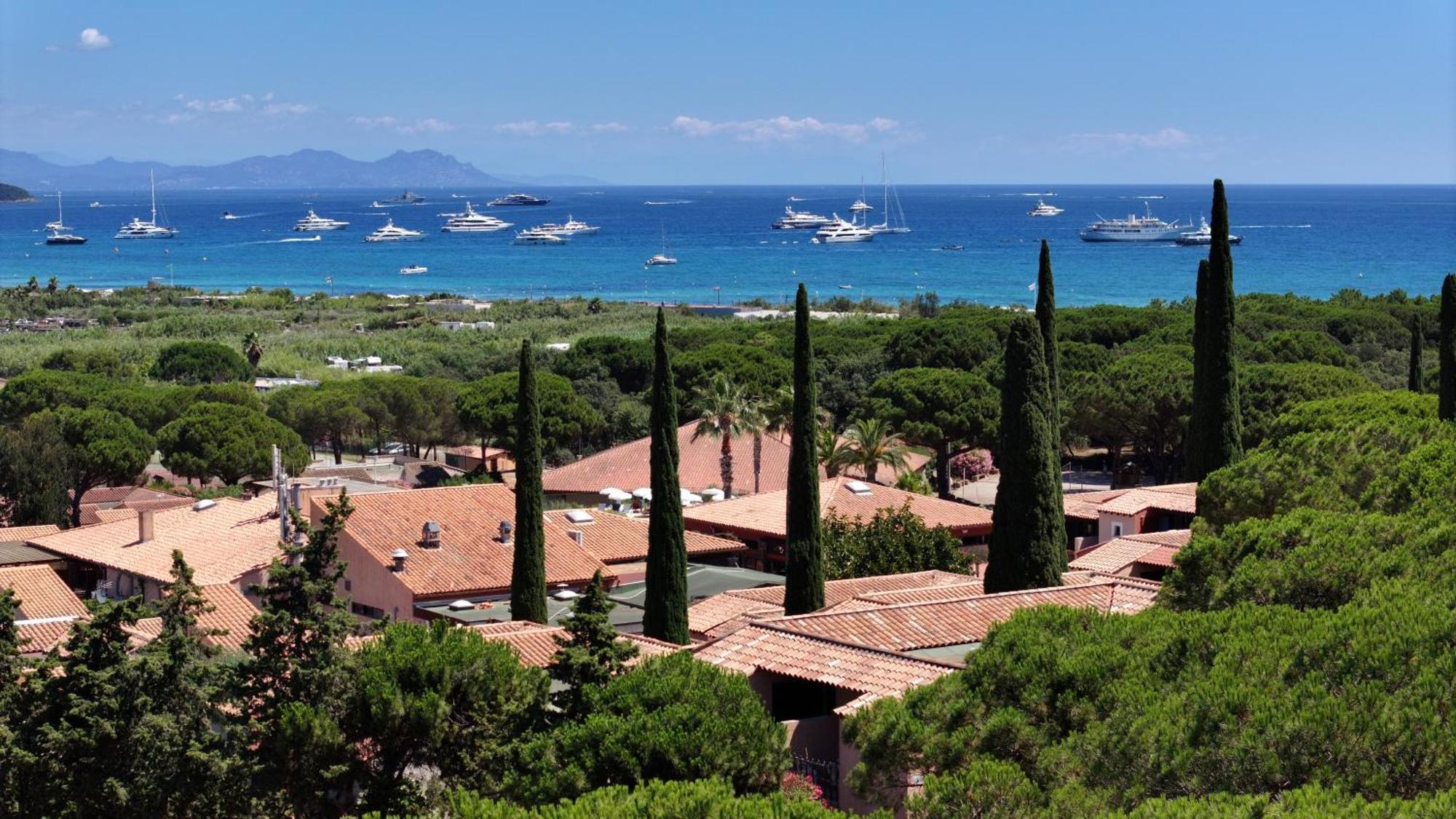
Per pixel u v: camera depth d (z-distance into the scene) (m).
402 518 63.47
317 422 121.81
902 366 131.50
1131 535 69.88
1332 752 22.55
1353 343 140.62
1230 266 71.06
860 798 29.81
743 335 156.00
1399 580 29.45
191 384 152.50
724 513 80.56
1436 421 52.06
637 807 24.69
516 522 53.03
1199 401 74.62
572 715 33.12
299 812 32.97
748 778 29.91
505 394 118.12
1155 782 23.72
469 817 25.84
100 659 33.34
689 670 32.22
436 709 32.50
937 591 52.41
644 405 131.00
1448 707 23.06
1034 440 50.62
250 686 34.06
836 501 79.62
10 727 32.97
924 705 28.50
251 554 62.91
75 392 119.44
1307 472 48.03
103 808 32.34
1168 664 27.41
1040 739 26.56
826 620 40.53
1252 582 31.23
